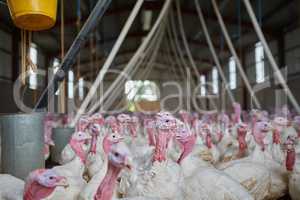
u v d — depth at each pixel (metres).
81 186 3.35
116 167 2.60
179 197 3.30
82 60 23.08
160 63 31.19
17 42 14.19
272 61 7.95
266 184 4.04
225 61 24.05
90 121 6.44
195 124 7.84
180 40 23.25
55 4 3.63
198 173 3.61
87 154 4.37
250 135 5.98
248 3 7.58
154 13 18.48
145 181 3.30
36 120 4.34
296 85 13.20
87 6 12.98
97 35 18.38
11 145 4.23
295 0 13.47
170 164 3.57
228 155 5.64
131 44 24.77
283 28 17.00
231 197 3.28
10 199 3.05
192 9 17.27
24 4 3.38
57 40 16.36
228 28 18.69
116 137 3.75
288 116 8.48
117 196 3.34
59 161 6.43
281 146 5.39
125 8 16.83
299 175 3.77
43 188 2.50
